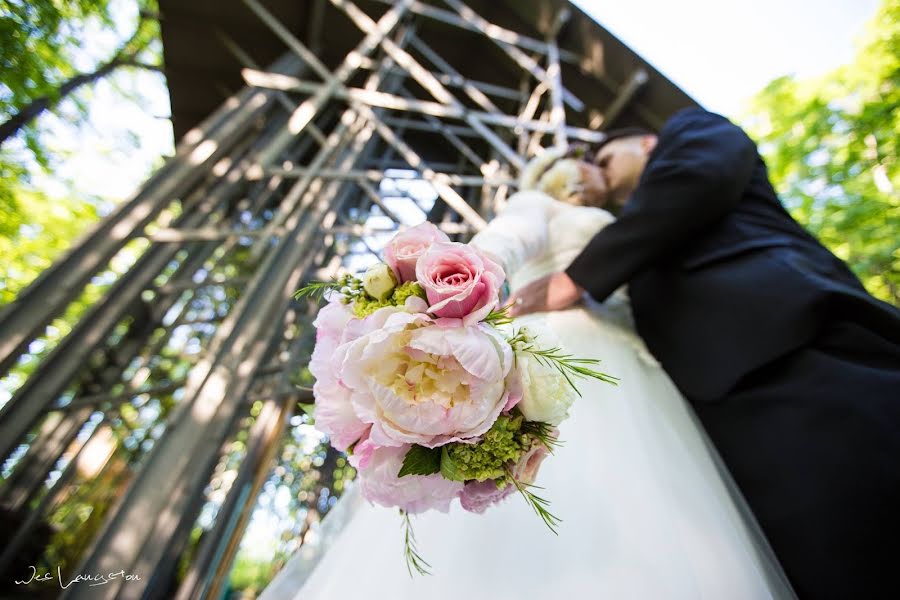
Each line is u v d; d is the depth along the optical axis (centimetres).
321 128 679
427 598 74
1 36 419
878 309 93
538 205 143
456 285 63
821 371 91
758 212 130
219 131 384
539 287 131
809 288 98
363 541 95
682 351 113
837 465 80
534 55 592
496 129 710
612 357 119
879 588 71
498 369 59
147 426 455
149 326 491
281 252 398
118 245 290
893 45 771
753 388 99
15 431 239
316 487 521
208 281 416
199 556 309
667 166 121
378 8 580
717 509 89
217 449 271
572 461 90
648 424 103
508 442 63
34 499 363
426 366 60
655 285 130
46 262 635
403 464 62
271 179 644
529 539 78
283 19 555
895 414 79
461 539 82
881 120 738
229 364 309
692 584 69
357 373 60
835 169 782
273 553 476
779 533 85
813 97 838
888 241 669
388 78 693
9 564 291
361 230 493
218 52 580
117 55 555
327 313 73
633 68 528
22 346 230
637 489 84
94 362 438
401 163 782
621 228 118
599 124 589
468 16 548
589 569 70
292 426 431
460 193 786
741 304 106
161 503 228
